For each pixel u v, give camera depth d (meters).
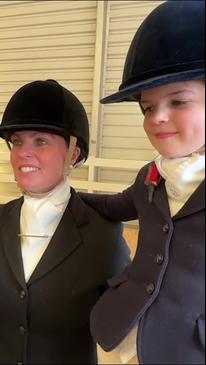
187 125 0.38
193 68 0.36
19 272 0.53
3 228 0.59
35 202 0.55
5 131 0.54
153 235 0.43
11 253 0.55
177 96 0.37
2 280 0.54
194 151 0.40
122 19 1.23
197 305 0.36
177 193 0.41
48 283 0.52
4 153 0.85
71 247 0.54
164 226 0.41
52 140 0.53
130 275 0.46
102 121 1.31
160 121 0.39
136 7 1.22
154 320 0.39
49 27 1.20
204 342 0.35
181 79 0.36
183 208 0.39
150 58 0.38
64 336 0.53
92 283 0.53
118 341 0.41
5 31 1.14
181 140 0.39
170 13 0.39
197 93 0.37
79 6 1.21
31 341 0.53
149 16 0.42
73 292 0.52
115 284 0.47
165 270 0.39
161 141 0.40
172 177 0.41
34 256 0.55
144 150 1.27
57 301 0.52
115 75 1.26
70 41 1.23
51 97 0.54
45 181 0.54
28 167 0.53
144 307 0.39
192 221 0.38
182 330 0.37
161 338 0.38
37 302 0.52
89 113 1.27
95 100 1.25
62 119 0.53
